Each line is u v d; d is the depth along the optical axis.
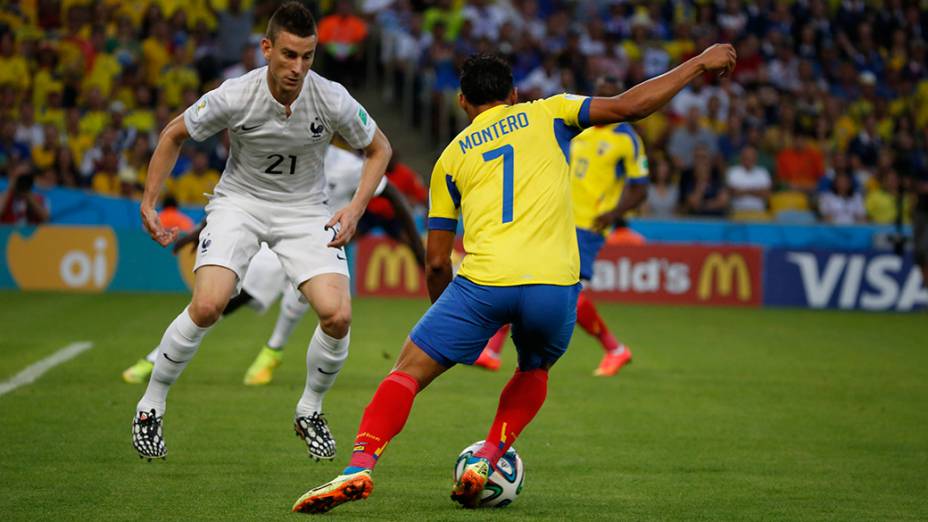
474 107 18.50
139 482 19.38
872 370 36.50
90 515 17.09
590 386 31.70
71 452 21.56
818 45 75.69
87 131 61.22
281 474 20.30
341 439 23.55
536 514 17.84
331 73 70.62
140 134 59.34
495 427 18.28
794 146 64.88
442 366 17.70
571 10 77.44
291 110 19.00
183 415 25.66
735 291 56.84
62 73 63.59
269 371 30.44
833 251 56.94
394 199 29.52
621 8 73.75
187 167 59.94
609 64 68.25
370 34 75.38
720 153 63.75
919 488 20.42
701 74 17.50
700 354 39.31
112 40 66.69
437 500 18.66
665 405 28.94
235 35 69.56
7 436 22.86
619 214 33.00
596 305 55.41
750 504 18.86
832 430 26.11
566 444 23.81
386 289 55.97
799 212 61.00
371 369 33.56
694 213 60.12
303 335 41.22
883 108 71.06
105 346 36.53
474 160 17.95
